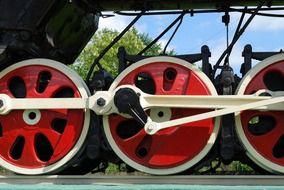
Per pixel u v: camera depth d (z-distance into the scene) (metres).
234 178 4.34
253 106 4.34
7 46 4.72
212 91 4.52
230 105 4.41
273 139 4.43
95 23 6.11
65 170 4.89
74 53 6.09
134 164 4.59
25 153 4.77
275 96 4.39
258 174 4.62
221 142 4.43
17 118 4.80
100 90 4.67
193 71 4.57
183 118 4.40
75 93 4.75
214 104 4.43
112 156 4.72
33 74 4.84
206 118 4.39
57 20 5.27
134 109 4.45
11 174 4.98
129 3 5.45
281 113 4.43
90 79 4.95
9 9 4.75
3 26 4.74
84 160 4.86
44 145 4.90
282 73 4.49
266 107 4.36
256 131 4.54
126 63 4.78
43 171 4.72
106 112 4.57
